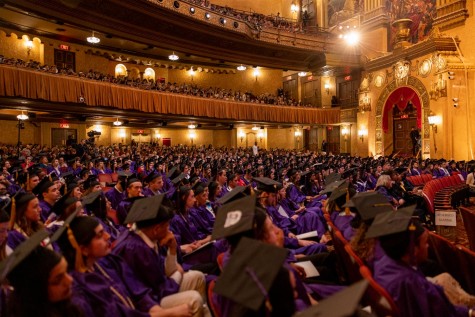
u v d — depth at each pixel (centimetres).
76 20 1739
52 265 195
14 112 1783
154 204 336
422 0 2239
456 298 316
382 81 2383
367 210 341
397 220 271
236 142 3152
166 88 2259
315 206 729
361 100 2548
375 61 2427
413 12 2305
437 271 387
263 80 3291
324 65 2641
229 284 194
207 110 2412
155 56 2566
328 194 601
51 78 1619
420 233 265
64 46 2164
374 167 1386
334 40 2720
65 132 2300
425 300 244
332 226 416
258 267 193
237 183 959
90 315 227
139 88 2066
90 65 2370
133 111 2062
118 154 1891
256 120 2664
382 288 240
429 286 253
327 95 3006
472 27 1873
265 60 2675
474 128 1856
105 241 263
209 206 643
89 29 1859
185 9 1939
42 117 2059
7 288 231
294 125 2975
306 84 3177
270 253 197
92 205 456
